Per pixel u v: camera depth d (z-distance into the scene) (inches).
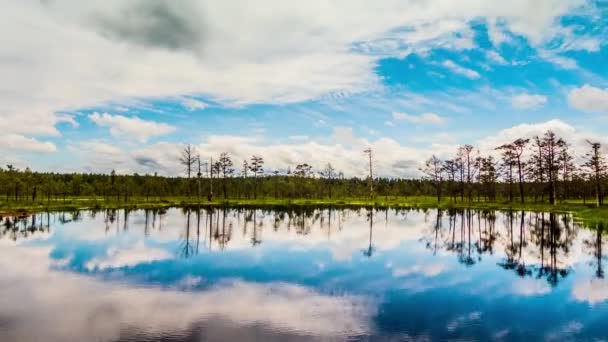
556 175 2746.1
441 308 544.1
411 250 1039.0
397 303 567.2
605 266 831.7
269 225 1653.5
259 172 4003.4
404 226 1649.9
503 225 1654.8
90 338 428.8
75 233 1331.2
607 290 641.0
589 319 503.5
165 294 604.7
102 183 4195.4
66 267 799.1
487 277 733.3
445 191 4537.4
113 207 2625.5
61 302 559.2
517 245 1119.0
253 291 627.5
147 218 1914.4
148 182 4035.4
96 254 947.3
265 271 776.9
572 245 1114.1
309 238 1261.1
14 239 1187.9
